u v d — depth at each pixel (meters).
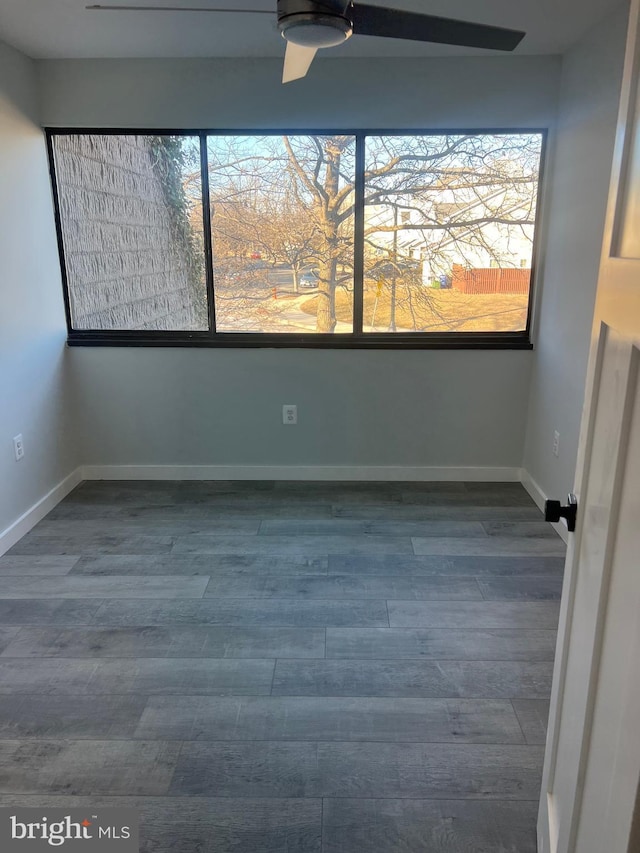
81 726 1.86
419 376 3.63
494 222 3.42
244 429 3.74
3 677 2.07
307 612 2.43
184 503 3.47
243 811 1.58
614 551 0.94
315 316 3.59
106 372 3.64
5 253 2.92
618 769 0.83
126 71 3.21
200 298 3.56
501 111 3.22
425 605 2.47
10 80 2.96
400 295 3.55
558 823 1.24
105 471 3.80
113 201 3.43
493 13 2.52
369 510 3.37
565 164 3.06
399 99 3.23
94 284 3.55
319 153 3.34
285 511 3.36
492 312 3.56
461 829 1.54
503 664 2.13
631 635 0.82
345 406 3.69
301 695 1.98
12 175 2.99
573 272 2.94
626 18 2.38
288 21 1.62
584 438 1.19
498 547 2.95
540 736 1.82
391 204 3.41
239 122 3.28
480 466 3.77
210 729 1.85
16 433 3.03
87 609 2.45
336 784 1.66
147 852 1.47
